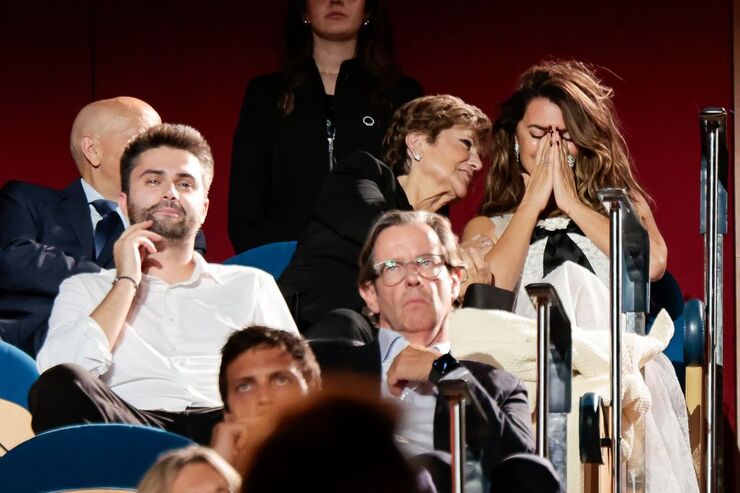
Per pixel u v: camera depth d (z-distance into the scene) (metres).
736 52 14.77
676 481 9.05
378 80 12.88
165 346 9.33
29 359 9.05
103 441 6.95
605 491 8.43
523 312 10.62
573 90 11.15
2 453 8.89
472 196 14.52
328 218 10.44
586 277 9.89
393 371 8.02
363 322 9.37
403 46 15.44
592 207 10.99
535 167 11.01
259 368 7.57
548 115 11.11
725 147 8.95
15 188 11.42
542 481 7.01
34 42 15.80
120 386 9.13
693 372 9.40
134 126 11.66
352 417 3.39
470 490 7.00
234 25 15.75
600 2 15.08
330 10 12.73
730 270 14.57
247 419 7.45
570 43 15.12
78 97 15.74
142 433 6.97
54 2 15.84
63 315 9.30
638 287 8.03
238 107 15.70
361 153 10.87
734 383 14.35
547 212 11.11
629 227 7.95
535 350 8.84
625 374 8.52
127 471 6.95
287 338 7.68
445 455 7.12
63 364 8.15
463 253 10.23
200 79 15.73
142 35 15.80
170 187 9.47
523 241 10.56
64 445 6.93
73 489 6.91
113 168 11.59
